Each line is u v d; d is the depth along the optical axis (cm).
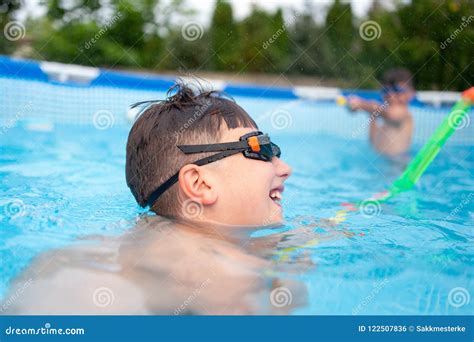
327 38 692
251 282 127
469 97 225
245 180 150
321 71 678
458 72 548
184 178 147
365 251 153
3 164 257
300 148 395
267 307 123
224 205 148
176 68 709
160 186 153
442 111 478
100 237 148
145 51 715
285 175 161
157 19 730
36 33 666
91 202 192
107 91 403
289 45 706
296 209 213
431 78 566
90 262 130
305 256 146
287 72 691
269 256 145
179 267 129
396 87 417
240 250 147
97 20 714
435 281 136
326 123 460
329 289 129
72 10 701
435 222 192
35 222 163
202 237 145
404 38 621
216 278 127
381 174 317
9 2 626
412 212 211
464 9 594
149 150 156
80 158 291
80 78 388
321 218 193
